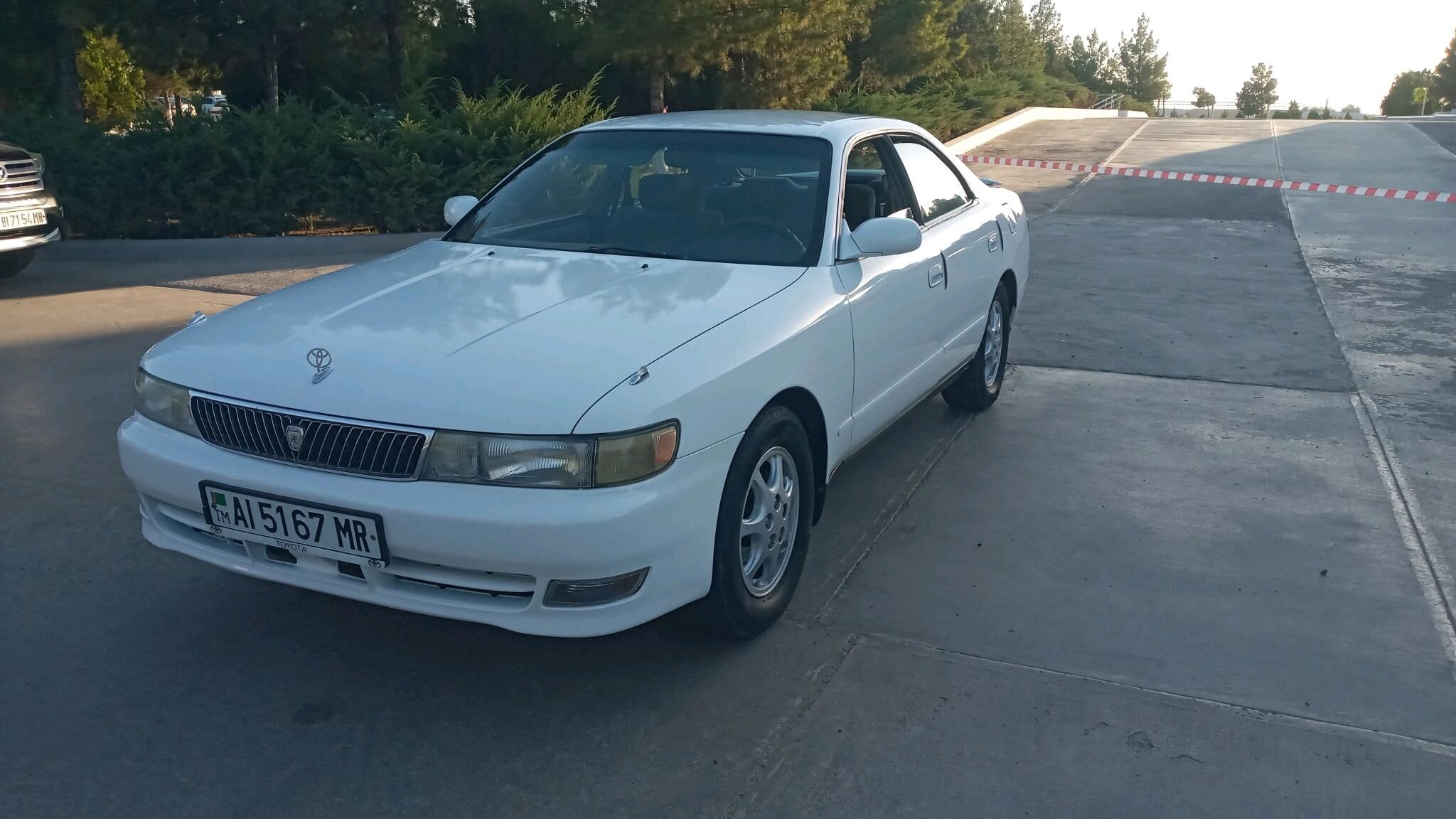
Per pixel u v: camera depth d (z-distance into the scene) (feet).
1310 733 9.92
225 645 11.37
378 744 9.76
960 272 16.40
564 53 53.67
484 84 55.06
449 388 9.53
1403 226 39.17
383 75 51.47
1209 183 52.85
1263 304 27.30
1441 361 22.15
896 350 14.14
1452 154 65.77
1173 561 13.35
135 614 11.98
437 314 10.97
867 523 14.47
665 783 9.23
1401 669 10.98
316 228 39.17
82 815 8.77
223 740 9.78
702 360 10.16
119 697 10.42
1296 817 8.84
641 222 13.50
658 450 9.50
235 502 9.97
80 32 45.78
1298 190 50.11
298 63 47.98
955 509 14.92
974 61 118.73
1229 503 15.12
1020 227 19.84
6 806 8.85
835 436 12.60
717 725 10.03
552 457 9.18
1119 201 46.85
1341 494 15.42
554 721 10.10
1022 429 18.20
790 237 12.92
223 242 34.86
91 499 14.98
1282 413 18.95
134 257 34.12
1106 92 248.52
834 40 59.57
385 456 9.42
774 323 11.22
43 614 11.93
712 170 13.92
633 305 11.09
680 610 11.04
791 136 14.25
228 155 36.37
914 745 9.72
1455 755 9.62
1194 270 31.68
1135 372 21.52
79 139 36.45
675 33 48.14
